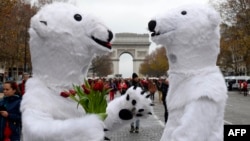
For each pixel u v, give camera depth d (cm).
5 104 770
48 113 461
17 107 763
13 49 4488
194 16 541
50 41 496
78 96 492
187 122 485
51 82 499
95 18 510
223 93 511
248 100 3966
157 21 549
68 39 496
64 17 500
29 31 515
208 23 539
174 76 551
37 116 449
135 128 1616
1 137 769
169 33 543
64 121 424
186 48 541
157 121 2020
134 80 1301
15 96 771
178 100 531
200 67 540
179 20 541
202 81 520
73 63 505
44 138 417
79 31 502
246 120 2003
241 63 7594
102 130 416
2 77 5503
